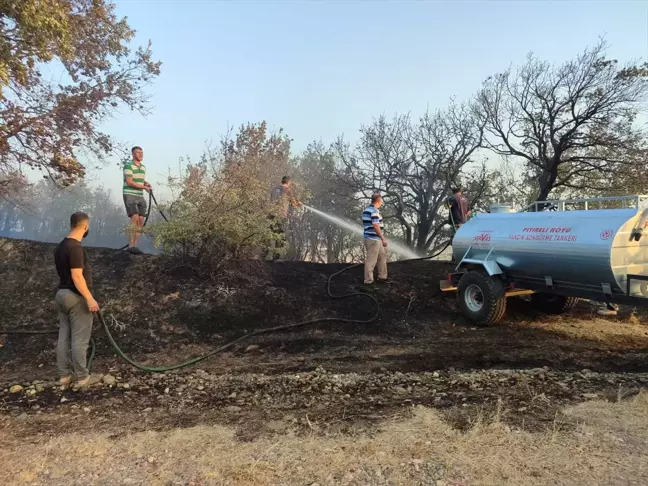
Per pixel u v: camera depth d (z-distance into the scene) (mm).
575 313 8539
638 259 6195
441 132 27234
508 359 6051
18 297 7102
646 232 6188
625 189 21047
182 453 3320
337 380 5180
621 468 3025
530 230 7098
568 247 6434
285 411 4191
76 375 5008
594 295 6445
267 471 3031
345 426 3779
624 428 3633
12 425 3955
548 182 23188
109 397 4695
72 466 3154
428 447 3340
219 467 3092
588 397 4426
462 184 27141
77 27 10820
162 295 7453
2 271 7590
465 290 7875
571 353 6270
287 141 16594
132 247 8445
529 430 3627
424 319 7934
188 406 4387
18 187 13570
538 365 5793
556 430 3572
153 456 3275
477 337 7113
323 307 7918
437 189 27609
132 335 6590
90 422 4008
